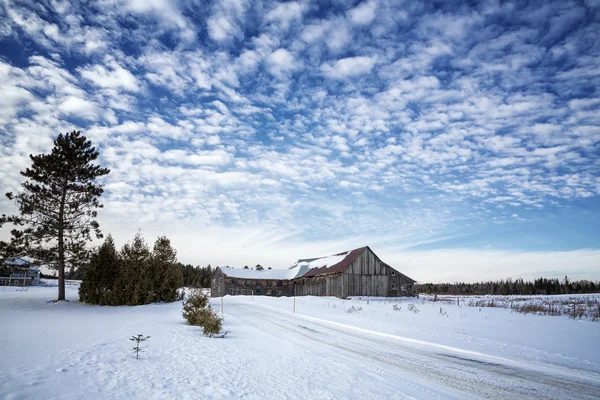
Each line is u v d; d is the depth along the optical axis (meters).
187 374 7.88
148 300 29.75
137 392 6.41
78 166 28.58
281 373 8.45
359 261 49.22
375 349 12.52
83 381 6.84
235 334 15.15
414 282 51.59
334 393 7.08
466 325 19.00
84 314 22.17
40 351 9.30
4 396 5.66
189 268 117.81
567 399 7.34
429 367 9.93
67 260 28.62
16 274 67.31
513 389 7.95
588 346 13.22
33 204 27.02
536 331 16.80
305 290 60.00
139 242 31.69
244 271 69.44
